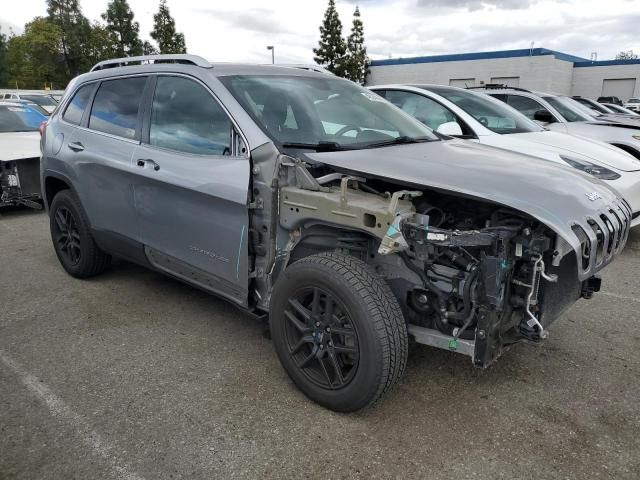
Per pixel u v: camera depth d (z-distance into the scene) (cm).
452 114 611
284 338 294
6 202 734
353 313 257
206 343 362
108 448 256
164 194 355
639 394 305
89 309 417
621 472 242
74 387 307
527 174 289
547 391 307
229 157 318
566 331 384
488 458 250
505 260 245
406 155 316
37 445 257
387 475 239
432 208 285
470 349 260
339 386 275
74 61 6006
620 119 938
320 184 291
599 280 304
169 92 369
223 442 261
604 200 287
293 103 349
